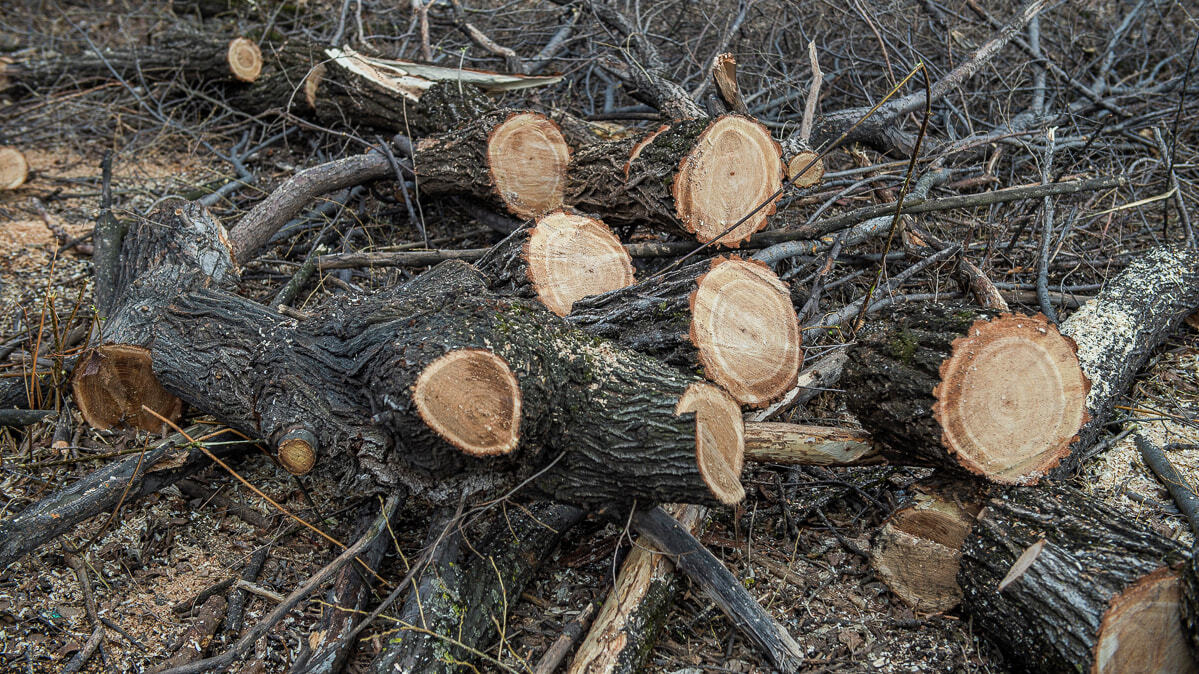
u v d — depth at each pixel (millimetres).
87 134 4137
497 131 3098
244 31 4164
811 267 3109
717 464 2346
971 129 3521
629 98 4027
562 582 2498
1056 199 3377
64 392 2854
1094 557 2232
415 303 2463
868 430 2467
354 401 2438
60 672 2350
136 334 2729
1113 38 3908
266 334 2578
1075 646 2203
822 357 2824
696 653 2389
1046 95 3854
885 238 3174
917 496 2428
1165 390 2846
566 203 3125
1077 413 2361
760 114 3766
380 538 2477
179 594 2486
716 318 2490
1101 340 2705
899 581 2438
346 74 3633
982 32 3998
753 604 2375
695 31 4129
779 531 2586
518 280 2697
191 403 2637
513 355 2295
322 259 3145
